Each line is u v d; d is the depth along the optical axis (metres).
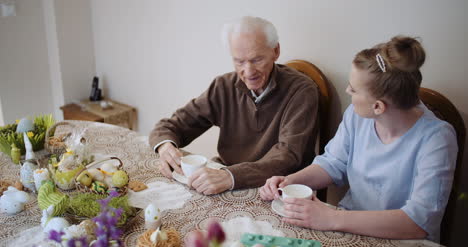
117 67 2.97
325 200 1.79
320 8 1.76
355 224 1.04
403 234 1.02
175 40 2.46
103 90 3.17
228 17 2.13
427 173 1.08
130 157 1.50
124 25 2.77
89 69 3.12
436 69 1.51
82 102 3.04
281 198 1.17
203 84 2.41
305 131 1.51
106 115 2.76
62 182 1.23
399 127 1.16
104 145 1.60
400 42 1.02
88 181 1.17
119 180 1.17
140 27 2.66
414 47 1.01
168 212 1.14
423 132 1.13
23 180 1.24
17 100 2.94
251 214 1.13
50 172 1.25
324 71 1.83
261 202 1.20
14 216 1.12
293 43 1.90
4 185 1.25
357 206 1.32
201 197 1.23
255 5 2.00
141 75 2.80
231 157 1.78
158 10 2.49
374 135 1.23
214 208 1.17
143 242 0.95
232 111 1.74
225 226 1.07
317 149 1.95
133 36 2.74
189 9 2.31
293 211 1.09
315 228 1.06
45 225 1.04
